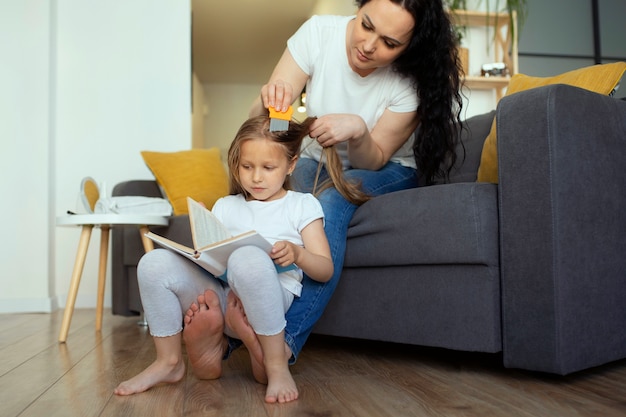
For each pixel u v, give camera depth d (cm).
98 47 338
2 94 314
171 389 118
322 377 131
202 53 691
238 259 109
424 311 142
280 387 109
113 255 261
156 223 209
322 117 143
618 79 160
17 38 316
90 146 334
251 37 641
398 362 150
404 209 145
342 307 163
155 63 342
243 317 115
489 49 417
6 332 219
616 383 122
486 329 130
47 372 139
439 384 123
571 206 123
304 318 129
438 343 139
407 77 164
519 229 125
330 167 149
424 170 173
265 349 114
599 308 128
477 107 415
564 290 120
